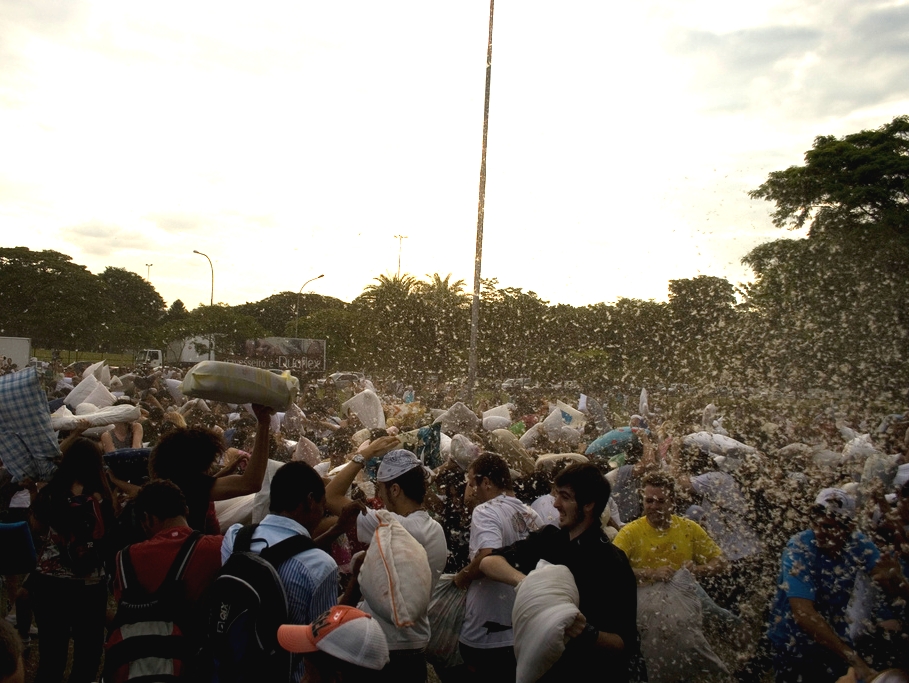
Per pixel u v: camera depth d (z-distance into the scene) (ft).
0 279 186.91
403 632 9.64
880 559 10.86
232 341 147.33
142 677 8.66
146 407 32.22
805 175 94.27
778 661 11.53
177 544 9.21
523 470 15.29
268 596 8.29
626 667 8.95
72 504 12.70
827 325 27.63
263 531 8.95
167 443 11.28
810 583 10.93
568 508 9.23
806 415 23.06
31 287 187.42
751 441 21.47
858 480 17.78
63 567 12.78
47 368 59.52
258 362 118.83
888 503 13.44
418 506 11.08
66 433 19.74
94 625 13.05
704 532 12.59
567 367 36.55
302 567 8.61
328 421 38.99
